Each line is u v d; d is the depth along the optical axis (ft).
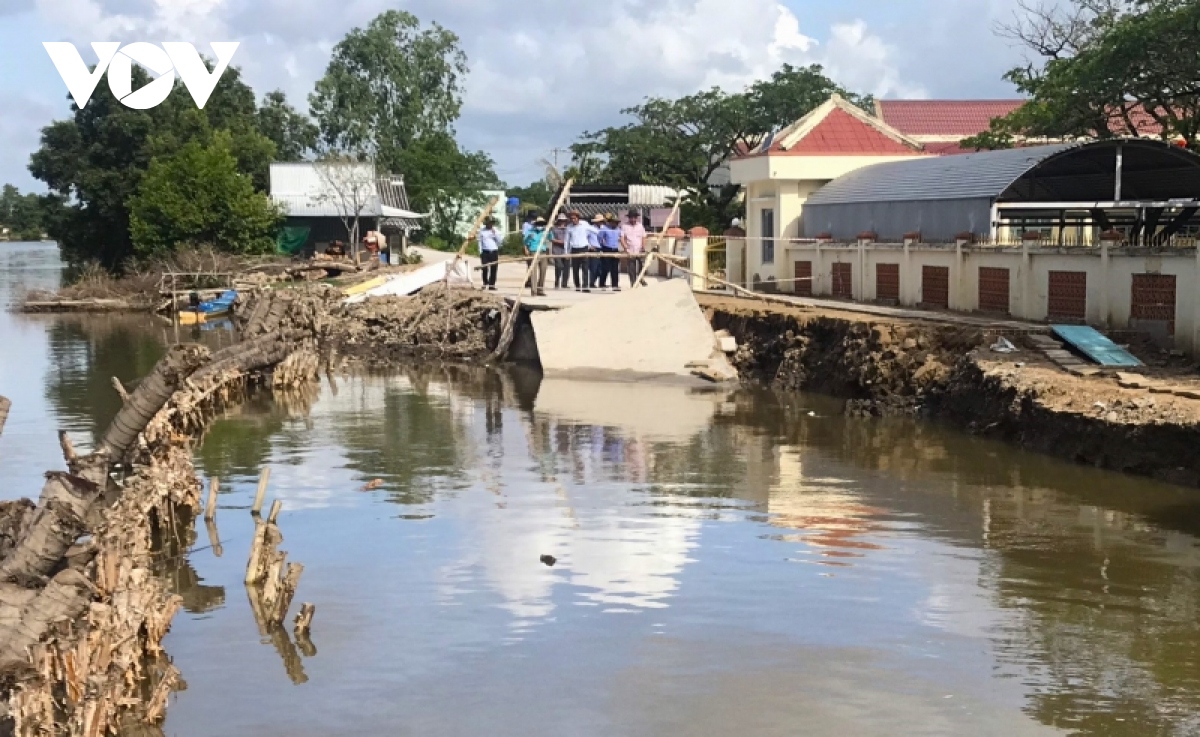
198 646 39.37
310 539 51.11
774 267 116.98
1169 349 68.74
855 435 70.59
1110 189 93.09
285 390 94.63
